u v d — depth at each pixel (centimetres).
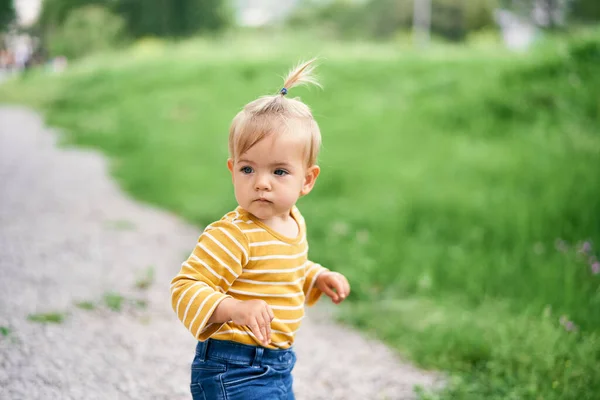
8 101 1681
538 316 372
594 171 633
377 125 952
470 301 431
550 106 911
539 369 309
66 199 661
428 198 630
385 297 450
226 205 642
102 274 426
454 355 351
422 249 519
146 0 3775
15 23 3884
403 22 5038
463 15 4700
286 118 191
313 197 673
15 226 520
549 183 624
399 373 341
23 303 351
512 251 498
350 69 1309
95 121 1258
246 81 1424
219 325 181
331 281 216
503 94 968
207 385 191
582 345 318
